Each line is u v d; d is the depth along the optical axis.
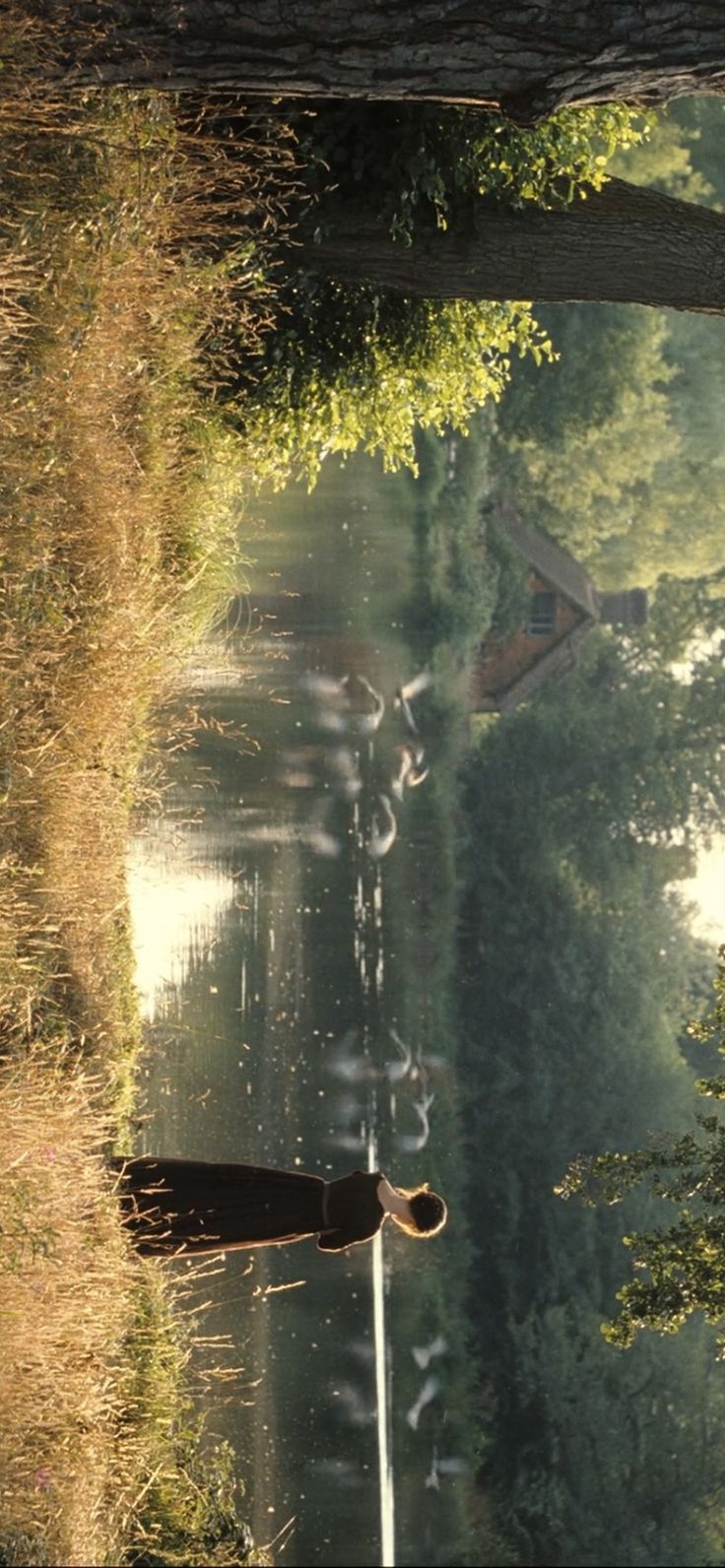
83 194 6.55
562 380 32.19
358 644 27.23
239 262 7.90
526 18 4.20
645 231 7.92
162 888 12.03
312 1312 22.94
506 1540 26.81
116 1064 7.12
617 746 36.22
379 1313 26.12
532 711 36.12
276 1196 5.79
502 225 8.07
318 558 25.52
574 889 35.16
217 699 14.26
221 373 8.89
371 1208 5.72
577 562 36.34
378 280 8.33
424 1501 26.41
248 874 17.36
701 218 8.04
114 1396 5.94
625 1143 33.78
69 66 4.83
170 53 4.61
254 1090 16.69
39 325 6.35
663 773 36.53
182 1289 9.53
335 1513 22.12
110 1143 6.66
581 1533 26.34
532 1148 32.31
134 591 7.05
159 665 7.59
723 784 36.94
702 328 32.44
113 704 6.80
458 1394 27.66
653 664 37.12
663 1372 15.85
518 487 34.72
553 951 34.50
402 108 7.78
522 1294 30.06
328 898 25.39
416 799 32.44
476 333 9.59
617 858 36.34
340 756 26.27
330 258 8.31
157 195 6.99
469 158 7.87
